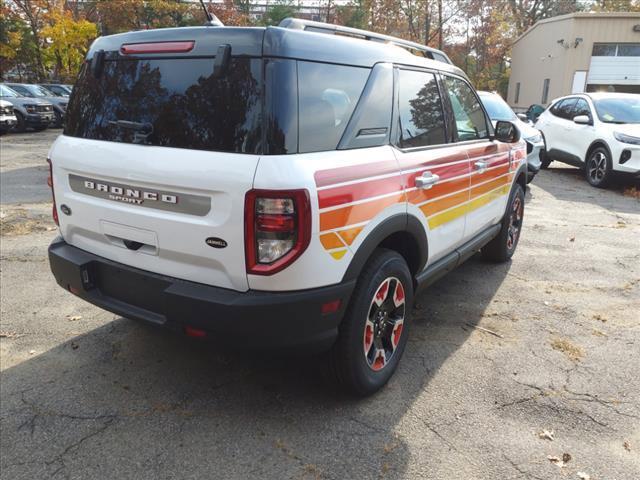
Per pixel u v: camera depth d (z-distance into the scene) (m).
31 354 3.47
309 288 2.47
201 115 2.47
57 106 20.92
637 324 4.14
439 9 29.98
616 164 9.64
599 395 3.14
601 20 23.45
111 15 34.00
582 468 2.53
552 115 12.44
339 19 32.12
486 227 4.70
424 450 2.63
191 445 2.63
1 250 5.45
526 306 4.45
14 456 2.53
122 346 3.60
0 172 10.10
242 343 2.46
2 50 32.44
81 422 2.79
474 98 4.29
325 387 3.15
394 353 3.22
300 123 2.40
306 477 2.43
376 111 2.89
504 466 2.53
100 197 2.85
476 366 3.45
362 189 2.63
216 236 2.40
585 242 6.40
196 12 32.75
